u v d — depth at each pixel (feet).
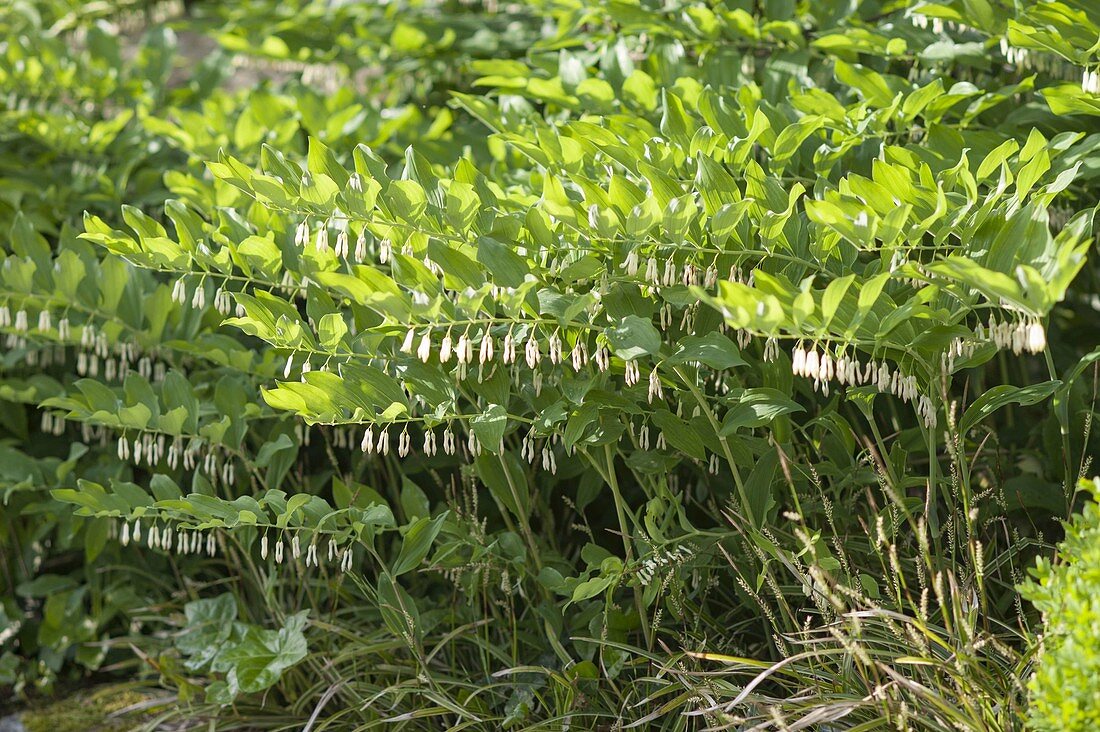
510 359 7.56
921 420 7.97
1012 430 10.50
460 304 7.12
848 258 7.88
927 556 6.98
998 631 8.37
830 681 7.79
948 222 7.56
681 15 11.44
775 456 8.23
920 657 7.13
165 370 11.37
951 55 9.62
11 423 12.39
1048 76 10.08
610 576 8.05
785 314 6.66
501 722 8.80
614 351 7.48
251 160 12.16
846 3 11.21
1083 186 9.56
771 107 9.13
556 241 8.05
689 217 7.15
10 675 11.46
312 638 9.93
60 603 11.55
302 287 9.11
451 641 9.48
